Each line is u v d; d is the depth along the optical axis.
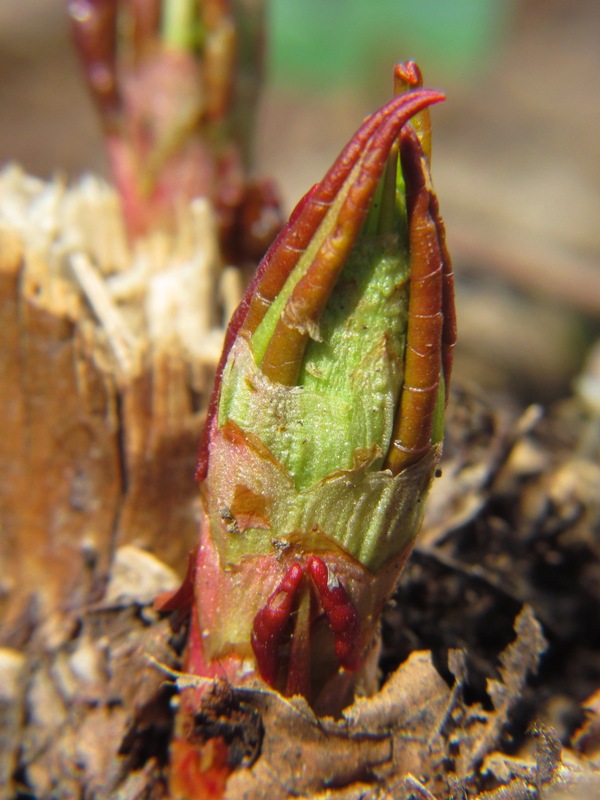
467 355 0.23
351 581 0.06
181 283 0.11
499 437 0.11
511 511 0.11
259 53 0.13
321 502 0.06
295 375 0.06
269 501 0.06
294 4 0.36
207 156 0.12
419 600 0.09
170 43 0.12
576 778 0.07
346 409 0.06
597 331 0.24
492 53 0.42
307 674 0.07
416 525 0.07
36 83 0.37
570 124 0.36
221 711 0.07
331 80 0.38
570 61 0.41
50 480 0.10
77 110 0.36
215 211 0.13
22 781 0.09
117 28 0.12
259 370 0.06
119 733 0.08
